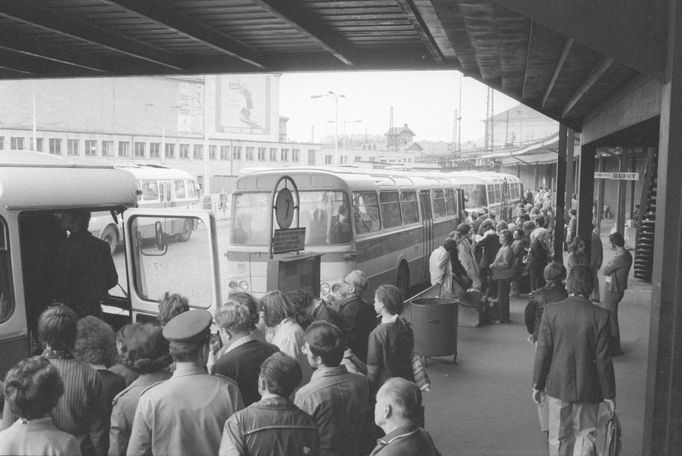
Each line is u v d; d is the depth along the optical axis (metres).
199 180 98.38
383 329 6.20
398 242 16.75
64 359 4.41
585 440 5.94
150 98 93.25
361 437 4.59
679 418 4.57
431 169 36.81
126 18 9.31
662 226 4.58
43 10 8.87
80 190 7.81
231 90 115.94
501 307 14.17
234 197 13.20
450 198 24.69
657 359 4.60
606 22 4.50
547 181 67.56
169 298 5.18
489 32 7.86
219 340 6.90
